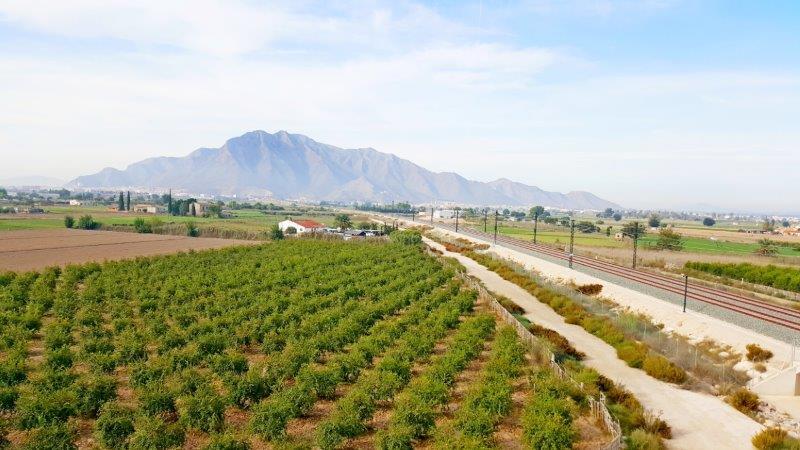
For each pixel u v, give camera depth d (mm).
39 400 27922
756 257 121125
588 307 64000
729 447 31391
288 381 36156
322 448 26047
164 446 25328
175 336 42188
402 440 26031
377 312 53750
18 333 42031
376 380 33375
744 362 44281
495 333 50750
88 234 145625
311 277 73188
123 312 50625
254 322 47094
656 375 42469
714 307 59875
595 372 39625
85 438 27469
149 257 91938
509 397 32094
